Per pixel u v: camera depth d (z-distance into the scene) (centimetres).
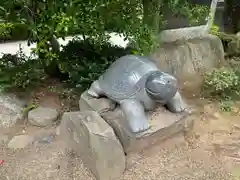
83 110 263
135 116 226
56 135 259
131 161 232
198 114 302
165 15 372
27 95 310
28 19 267
